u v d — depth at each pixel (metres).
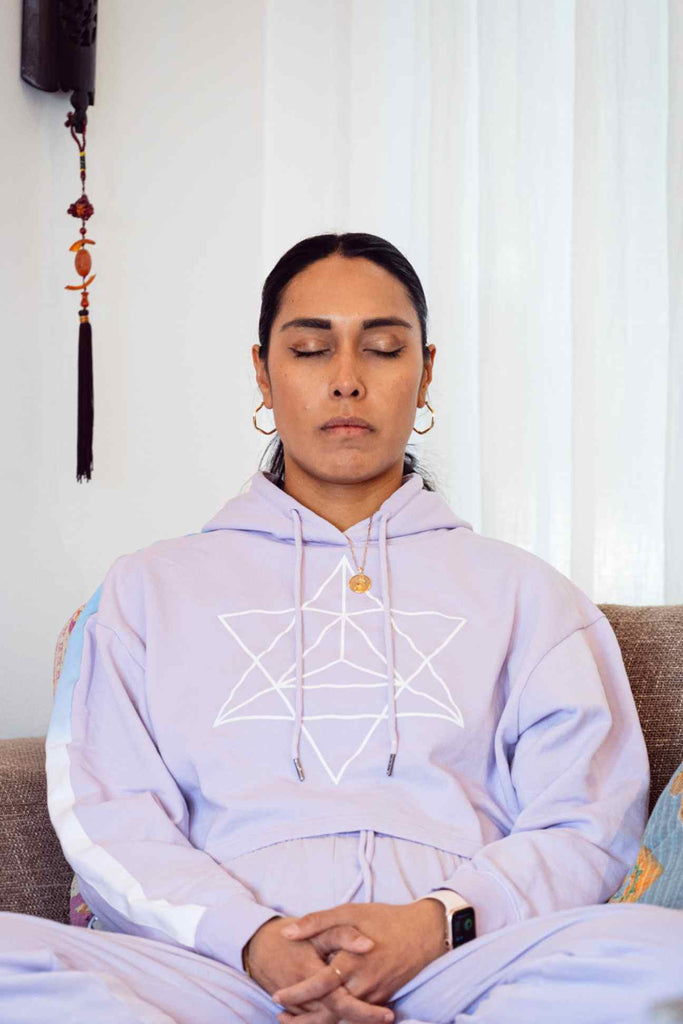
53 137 2.53
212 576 1.69
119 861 1.46
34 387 2.50
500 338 2.70
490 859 1.43
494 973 1.26
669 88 2.63
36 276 2.51
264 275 2.78
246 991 1.32
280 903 1.42
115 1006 1.19
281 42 2.81
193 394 2.68
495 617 1.67
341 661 1.60
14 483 2.48
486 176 2.71
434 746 1.54
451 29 2.75
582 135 2.70
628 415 2.68
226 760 1.54
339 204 2.85
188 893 1.40
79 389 2.47
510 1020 1.17
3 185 2.46
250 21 2.78
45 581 2.51
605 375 2.69
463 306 2.74
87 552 2.56
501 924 1.37
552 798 1.53
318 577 1.69
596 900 1.45
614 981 1.12
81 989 1.20
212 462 2.70
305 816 1.49
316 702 1.56
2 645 2.47
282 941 1.32
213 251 2.71
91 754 1.58
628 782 1.58
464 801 1.52
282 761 1.54
